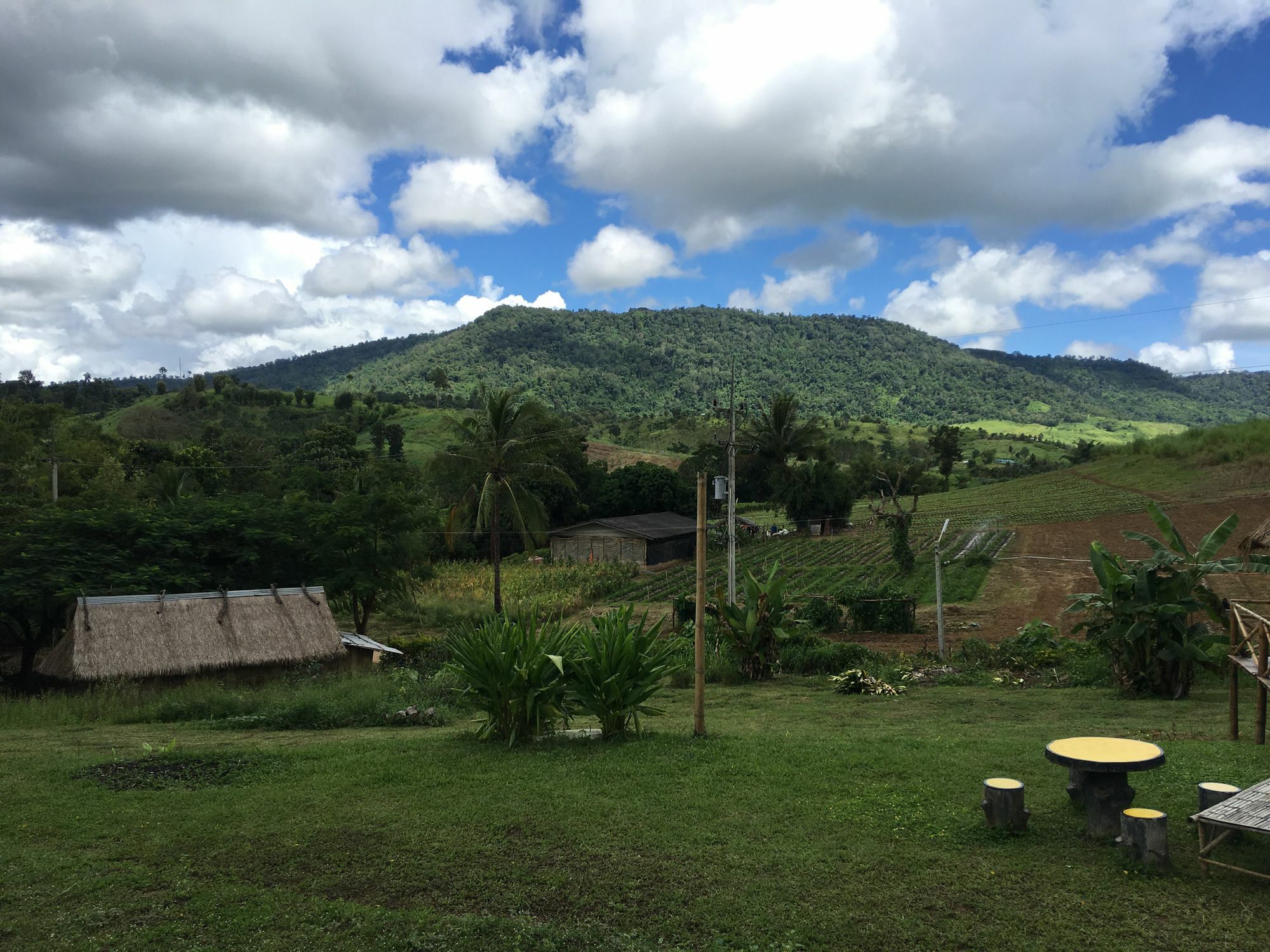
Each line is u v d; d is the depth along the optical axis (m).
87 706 16.97
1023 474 121.88
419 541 36.78
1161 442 85.50
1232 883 5.86
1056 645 23.02
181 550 28.06
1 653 28.56
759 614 21.25
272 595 24.09
